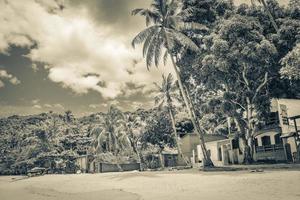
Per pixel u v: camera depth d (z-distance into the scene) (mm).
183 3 33594
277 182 13117
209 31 32500
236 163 37188
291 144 30078
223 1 33312
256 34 27078
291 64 22625
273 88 32469
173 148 59469
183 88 35094
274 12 31906
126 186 18688
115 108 59469
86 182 25531
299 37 27203
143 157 57844
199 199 10352
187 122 57250
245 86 31406
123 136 55656
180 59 35000
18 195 18516
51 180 33531
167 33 32094
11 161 81812
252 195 10281
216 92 35656
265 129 34969
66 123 123562
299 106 29156
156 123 56719
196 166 43688
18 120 168000
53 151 72812
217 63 27594
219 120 50719
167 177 23109
